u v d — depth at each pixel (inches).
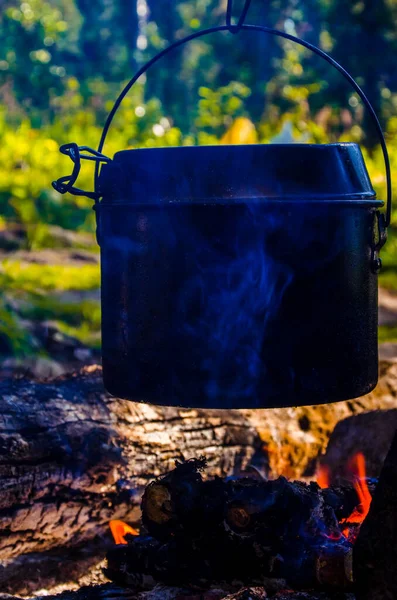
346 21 458.0
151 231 71.6
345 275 72.8
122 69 625.0
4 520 91.0
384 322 230.4
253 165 70.0
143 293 72.7
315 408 123.5
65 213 323.0
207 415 110.8
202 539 75.5
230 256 69.3
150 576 78.7
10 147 336.8
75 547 99.0
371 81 460.4
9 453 90.4
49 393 100.7
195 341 70.8
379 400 127.6
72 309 207.3
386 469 62.6
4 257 268.8
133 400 75.5
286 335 70.4
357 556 63.7
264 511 72.5
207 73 636.1
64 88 573.3
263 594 69.9
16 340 161.2
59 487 94.3
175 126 598.2
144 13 694.5
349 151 76.4
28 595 89.4
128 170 74.3
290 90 498.6
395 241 316.8
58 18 633.6
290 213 69.3
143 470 101.6
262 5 609.6
